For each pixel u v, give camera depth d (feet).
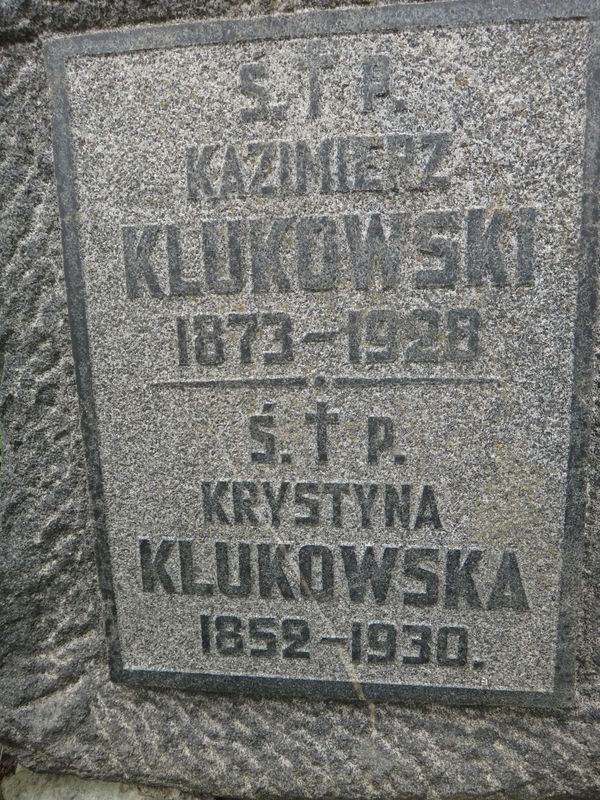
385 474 1.68
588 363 1.57
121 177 1.62
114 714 1.93
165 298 1.66
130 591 1.83
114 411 1.73
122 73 1.57
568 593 1.69
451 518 1.68
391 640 1.77
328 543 1.74
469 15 1.46
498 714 1.79
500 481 1.65
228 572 1.79
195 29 1.54
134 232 1.63
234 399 1.69
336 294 1.61
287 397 1.67
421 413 1.64
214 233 1.61
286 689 1.83
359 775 1.86
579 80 1.46
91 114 1.60
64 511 1.83
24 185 1.67
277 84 1.54
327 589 1.76
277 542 1.76
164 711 1.91
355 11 1.49
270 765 1.89
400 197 1.55
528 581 1.69
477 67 1.48
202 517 1.77
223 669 1.85
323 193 1.57
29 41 1.60
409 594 1.73
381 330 1.61
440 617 1.74
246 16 1.52
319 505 1.72
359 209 1.57
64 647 1.91
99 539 1.81
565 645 1.71
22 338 1.74
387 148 1.53
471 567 1.70
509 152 1.51
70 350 1.74
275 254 1.61
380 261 1.58
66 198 1.64
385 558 1.73
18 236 1.69
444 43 1.48
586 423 1.60
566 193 1.51
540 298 1.56
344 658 1.80
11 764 2.08
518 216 1.53
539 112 1.48
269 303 1.63
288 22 1.51
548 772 1.79
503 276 1.55
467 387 1.61
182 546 1.79
